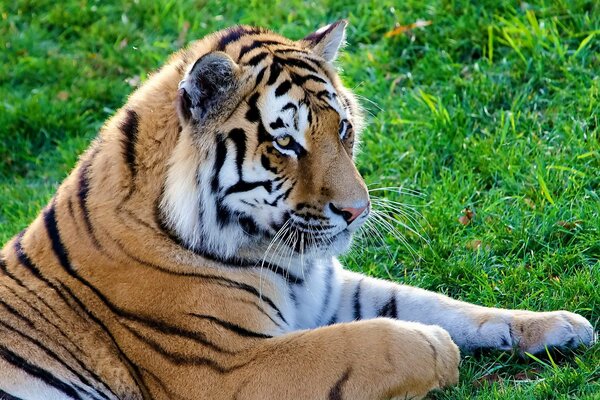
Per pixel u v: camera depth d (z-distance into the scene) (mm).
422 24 14398
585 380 8281
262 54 8516
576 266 10039
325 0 15898
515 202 11008
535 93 12781
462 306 9367
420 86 13648
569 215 10555
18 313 8500
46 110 15047
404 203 11492
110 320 8398
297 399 8062
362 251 10984
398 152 12500
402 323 8336
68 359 8391
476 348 9172
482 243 10578
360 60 14578
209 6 16797
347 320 9688
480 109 12805
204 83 8094
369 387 8031
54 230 8719
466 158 12031
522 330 8977
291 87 8336
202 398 8211
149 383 8320
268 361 8172
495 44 13781
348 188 8258
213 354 8266
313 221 8336
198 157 8266
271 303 8742
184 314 8320
